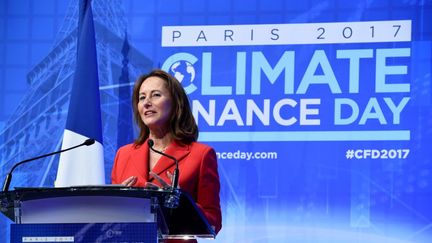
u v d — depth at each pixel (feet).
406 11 22.66
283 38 23.12
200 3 23.77
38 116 23.91
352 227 21.91
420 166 21.88
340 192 22.11
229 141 22.81
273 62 23.04
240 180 22.58
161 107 14.58
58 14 24.52
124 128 23.36
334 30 22.89
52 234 10.46
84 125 22.08
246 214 22.41
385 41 22.59
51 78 24.11
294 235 22.15
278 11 23.30
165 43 23.75
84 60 22.70
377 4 22.81
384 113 22.21
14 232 10.48
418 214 21.70
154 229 10.38
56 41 24.36
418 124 22.04
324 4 23.08
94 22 24.12
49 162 23.56
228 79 23.18
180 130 14.71
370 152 22.12
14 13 24.66
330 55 22.77
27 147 23.73
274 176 22.48
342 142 22.29
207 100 23.12
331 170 22.22
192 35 23.66
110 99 23.58
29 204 10.85
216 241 22.38
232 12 23.56
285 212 22.29
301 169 22.38
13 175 23.52
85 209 10.71
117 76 23.71
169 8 23.95
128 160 14.74
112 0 24.16
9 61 24.32
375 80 22.41
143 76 15.44
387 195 21.88
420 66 22.34
